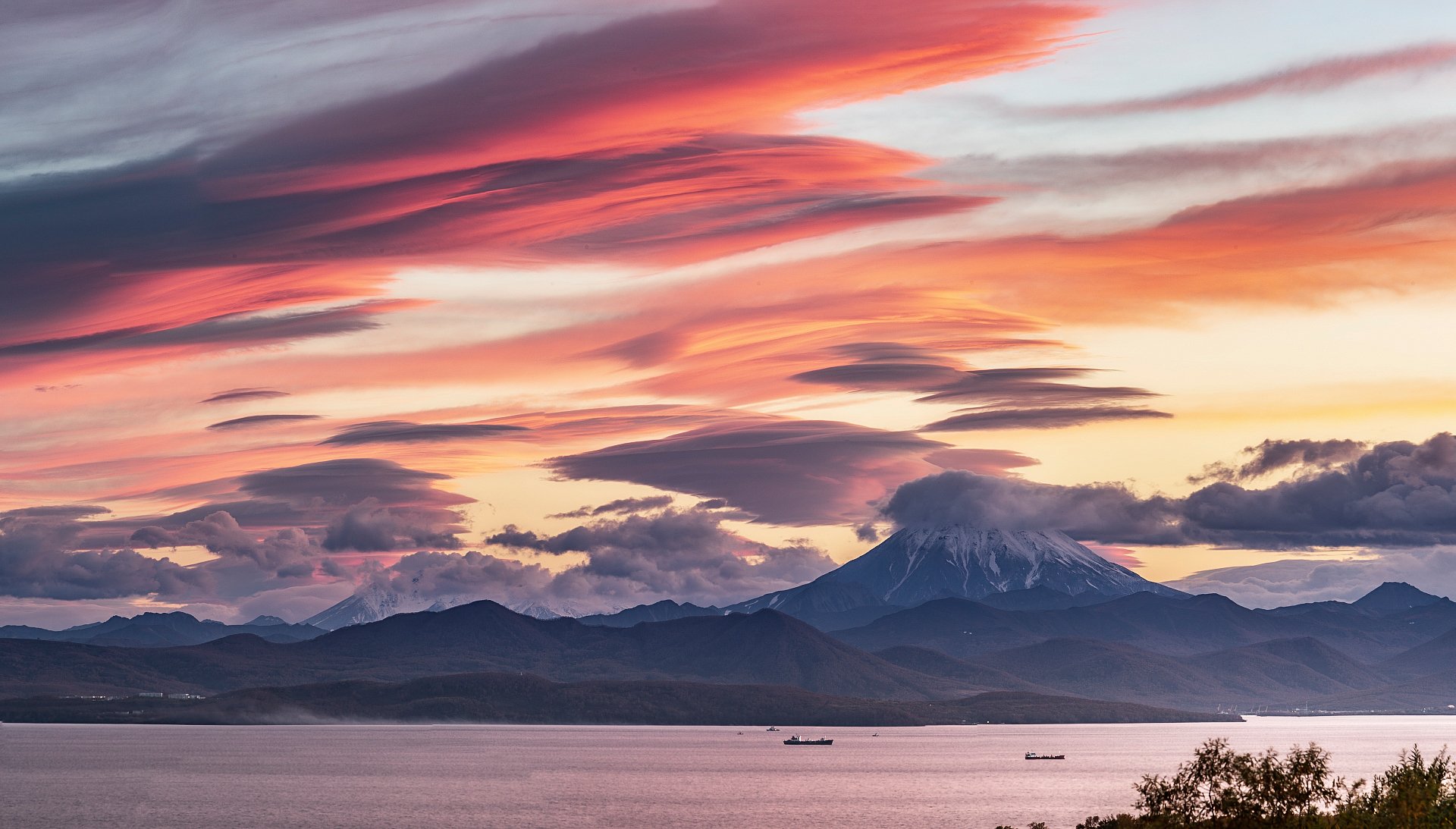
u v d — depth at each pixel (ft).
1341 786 267.80
